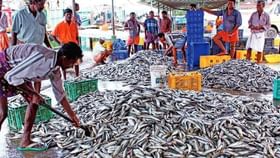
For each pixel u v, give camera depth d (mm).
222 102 5176
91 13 23766
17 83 3666
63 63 3768
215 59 10156
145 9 25688
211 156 3783
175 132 4086
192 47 10359
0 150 4406
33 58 3637
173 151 3854
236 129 4199
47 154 4234
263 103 5535
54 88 4141
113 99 5000
